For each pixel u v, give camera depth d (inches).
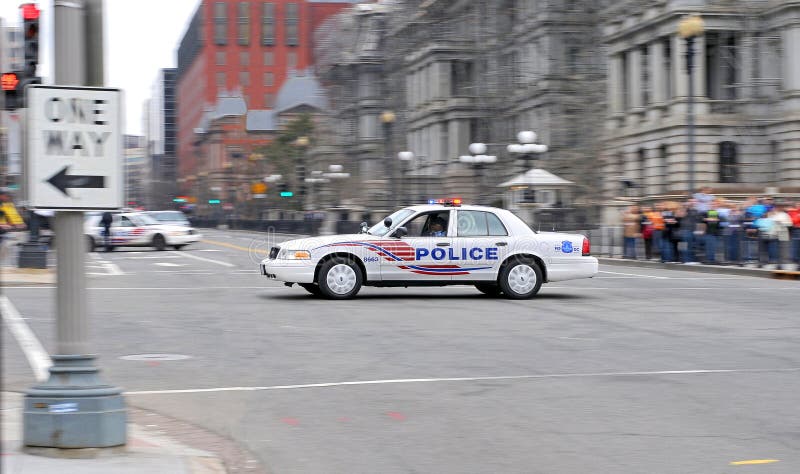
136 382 692.1
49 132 431.2
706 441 511.2
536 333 952.3
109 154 438.3
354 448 503.5
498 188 3786.9
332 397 636.7
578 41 3752.5
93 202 437.1
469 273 1288.1
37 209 430.6
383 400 625.9
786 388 660.7
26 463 433.7
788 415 575.2
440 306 1216.8
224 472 452.1
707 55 3983.8
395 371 735.1
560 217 3206.2
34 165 429.7
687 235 2158.0
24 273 1739.7
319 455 489.4
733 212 2065.7
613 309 1186.0
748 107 3700.8
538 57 3831.2
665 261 2241.6
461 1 5093.5
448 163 5349.4
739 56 3735.2
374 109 5265.8
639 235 2444.6
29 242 1815.9
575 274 1310.3
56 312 455.2
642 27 3978.8
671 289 1523.1
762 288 1549.0
